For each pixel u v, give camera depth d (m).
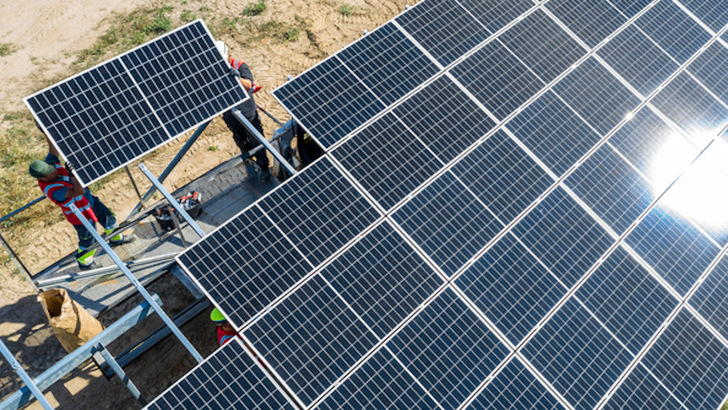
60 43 20.25
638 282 9.95
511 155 10.91
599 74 12.42
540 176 10.75
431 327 8.87
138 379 12.23
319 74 11.33
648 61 12.91
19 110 18.30
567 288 9.60
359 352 8.51
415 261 9.41
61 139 9.85
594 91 12.13
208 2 21.52
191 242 12.46
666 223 10.70
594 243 10.18
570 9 13.34
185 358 12.58
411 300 9.05
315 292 8.89
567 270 9.79
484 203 10.23
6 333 13.02
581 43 12.83
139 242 12.48
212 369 8.12
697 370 9.38
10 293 13.91
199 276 8.77
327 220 9.59
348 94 11.17
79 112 10.06
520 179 10.65
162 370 12.38
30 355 12.66
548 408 8.55
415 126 10.94
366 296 8.98
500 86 11.79
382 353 8.55
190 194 12.33
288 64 19.56
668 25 13.69
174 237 12.52
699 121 12.29
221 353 8.25
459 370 8.59
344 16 21.17
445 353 8.69
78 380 12.14
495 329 9.02
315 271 9.08
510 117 11.41
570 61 12.47
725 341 9.78
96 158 10.04
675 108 12.33
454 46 12.21
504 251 9.77
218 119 18.19
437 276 9.33
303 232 9.41
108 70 10.41
